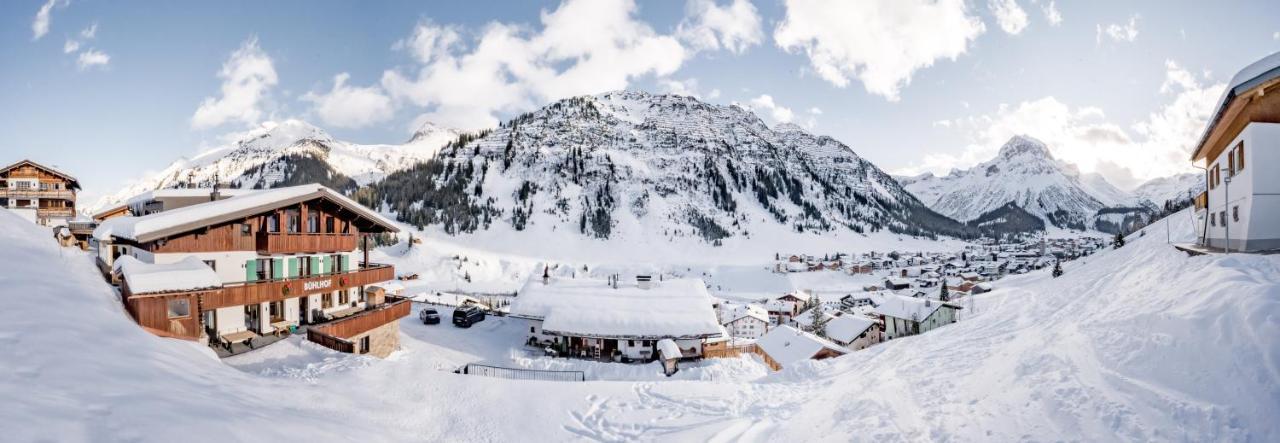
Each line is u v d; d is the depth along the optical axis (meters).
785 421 13.27
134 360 10.99
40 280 15.38
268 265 26.17
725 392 16.52
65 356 9.62
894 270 176.00
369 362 17.94
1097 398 9.26
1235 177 19.41
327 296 29.62
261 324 24.20
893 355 18.50
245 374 14.26
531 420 14.01
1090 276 30.27
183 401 9.03
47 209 61.38
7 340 9.55
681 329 36.75
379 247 136.88
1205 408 8.14
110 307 16.20
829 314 81.38
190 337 19.14
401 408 13.78
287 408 11.45
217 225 24.12
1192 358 9.50
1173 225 50.19
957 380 12.63
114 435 6.75
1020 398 10.27
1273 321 9.20
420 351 31.66
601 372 30.94
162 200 32.53
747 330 75.38
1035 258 175.62
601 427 13.78
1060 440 8.48
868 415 11.75
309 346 21.16
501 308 76.38
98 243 30.86
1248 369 8.58
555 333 36.69
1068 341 12.38
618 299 40.56
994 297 68.69
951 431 9.82
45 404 7.09
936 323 58.69
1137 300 14.44
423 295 85.62
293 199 26.17
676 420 14.09
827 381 17.59
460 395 15.27
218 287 20.16
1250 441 7.36
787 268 169.50
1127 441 7.99
